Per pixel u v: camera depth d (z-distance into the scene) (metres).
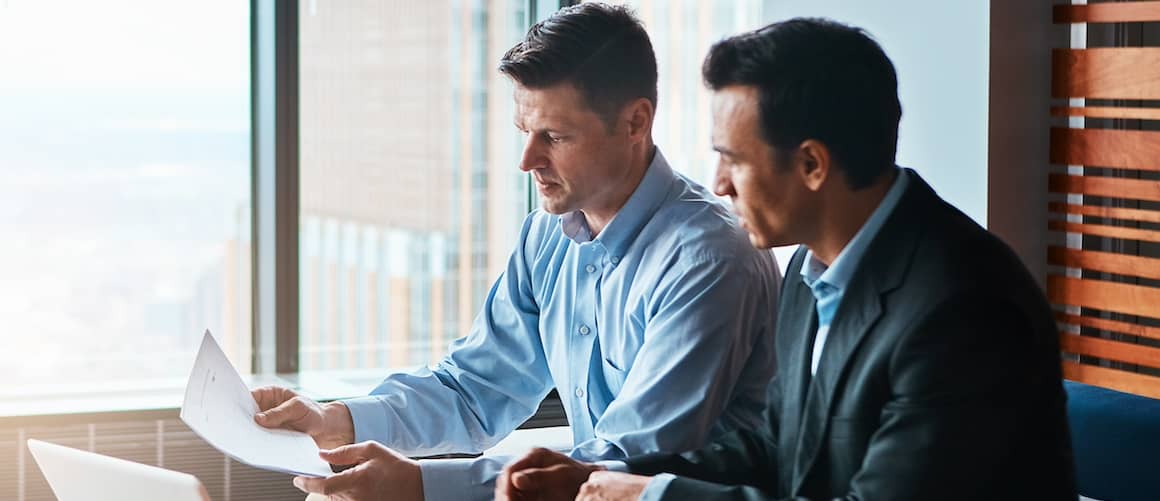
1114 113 2.37
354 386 2.92
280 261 2.89
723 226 1.90
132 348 2.83
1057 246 2.52
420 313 3.04
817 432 1.41
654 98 1.93
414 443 2.11
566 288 2.06
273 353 2.92
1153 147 2.32
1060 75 2.47
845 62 1.36
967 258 1.31
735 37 1.41
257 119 2.89
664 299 1.86
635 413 1.81
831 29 1.38
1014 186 2.47
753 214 1.42
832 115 1.35
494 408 2.20
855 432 1.36
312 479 1.80
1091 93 2.42
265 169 2.88
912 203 1.38
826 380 1.39
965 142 2.49
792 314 1.54
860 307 1.37
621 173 1.92
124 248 2.81
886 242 1.37
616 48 1.87
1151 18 2.30
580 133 1.88
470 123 3.03
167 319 2.86
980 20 2.45
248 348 2.93
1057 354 1.32
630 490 1.49
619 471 1.63
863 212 1.39
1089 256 2.44
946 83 2.52
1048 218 2.53
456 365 2.21
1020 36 2.45
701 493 1.44
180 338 2.87
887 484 1.29
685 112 3.12
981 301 1.28
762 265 1.91
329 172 2.92
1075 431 1.85
